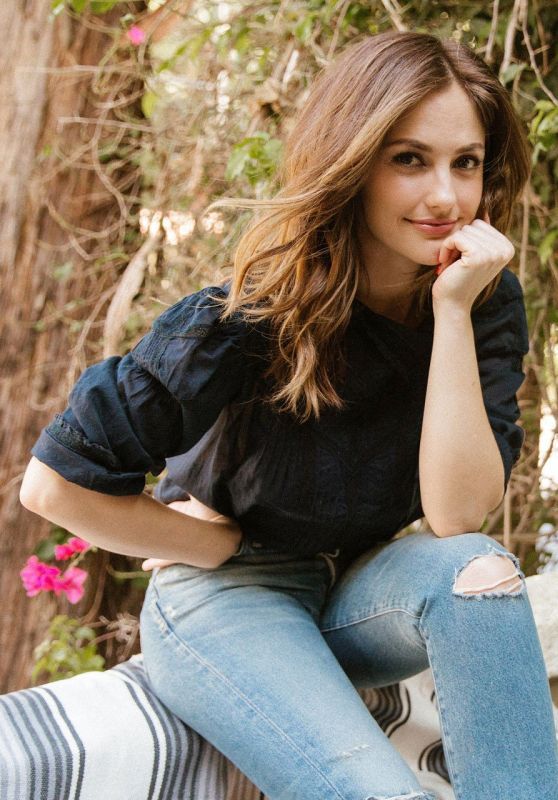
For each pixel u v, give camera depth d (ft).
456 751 3.84
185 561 4.36
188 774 4.39
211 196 8.95
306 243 4.05
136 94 9.84
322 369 4.11
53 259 9.95
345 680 4.01
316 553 4.56
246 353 4.13
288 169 4.11
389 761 3.66
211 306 4.08
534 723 3.74
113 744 4.20
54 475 4.02
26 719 4.17
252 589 4.39
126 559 9.96
